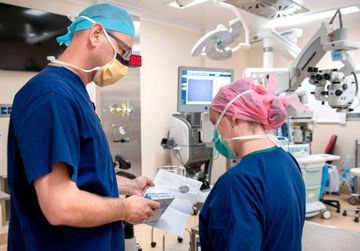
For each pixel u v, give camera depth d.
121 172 1.93
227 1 2.14
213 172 5.00
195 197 1.46
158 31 4.32
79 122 0.98
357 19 4.35
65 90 0.96
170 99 4.53
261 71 2.96
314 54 2.69
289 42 3.04
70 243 0.99
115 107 3.79
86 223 0.89
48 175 0.86
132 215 1.00
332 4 3.71
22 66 2.99
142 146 4.22
